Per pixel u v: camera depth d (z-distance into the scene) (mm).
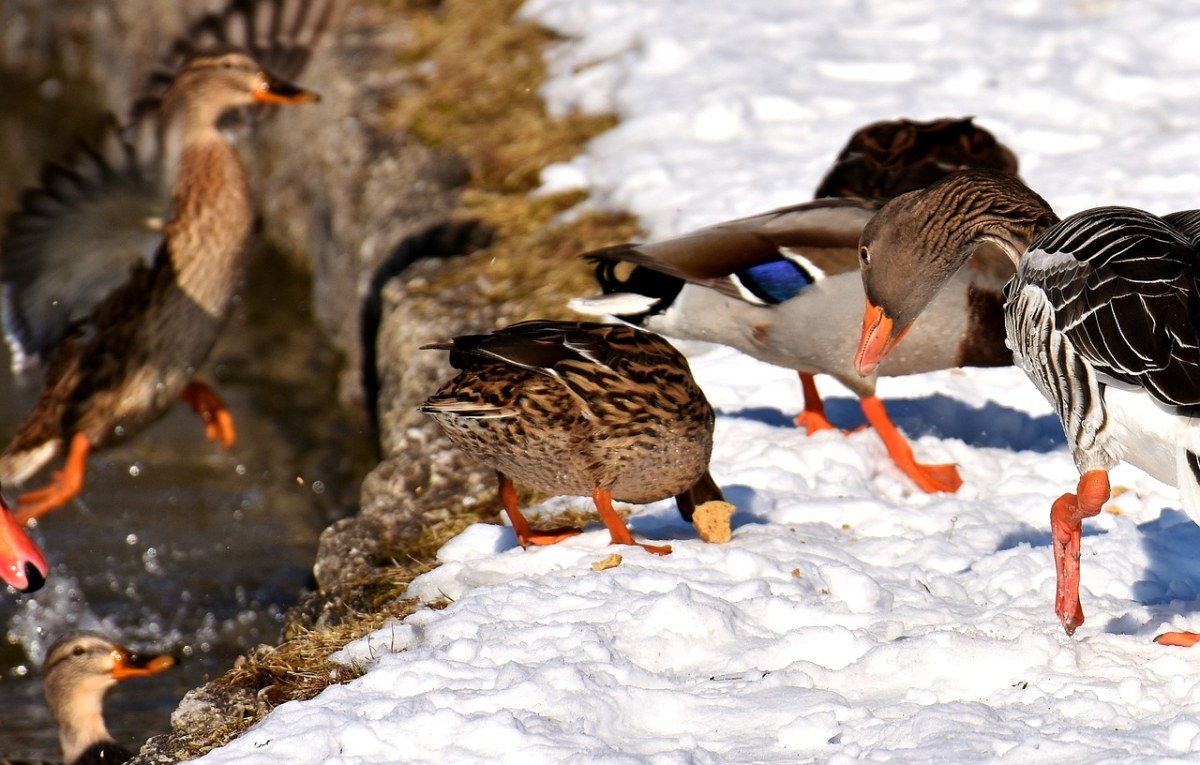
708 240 10938
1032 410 12570
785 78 18328
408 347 14617
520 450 9359
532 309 14703
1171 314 7383
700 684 7926
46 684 11406
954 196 9555
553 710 7559
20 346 13250
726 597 8797
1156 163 15805
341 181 19500
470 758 7227
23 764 11578
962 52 18719
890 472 11305
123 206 13023
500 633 8398
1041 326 8117
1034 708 7422
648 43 19328
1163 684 7574
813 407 11977
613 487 9625
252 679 8977
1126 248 7758
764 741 7320
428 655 8258
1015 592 8977
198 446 17016
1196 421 7328
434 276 15812
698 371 13250
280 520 15414
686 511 10156
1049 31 18969
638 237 15602
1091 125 16891
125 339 13430
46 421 13555
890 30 19516
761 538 9742
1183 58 18172
